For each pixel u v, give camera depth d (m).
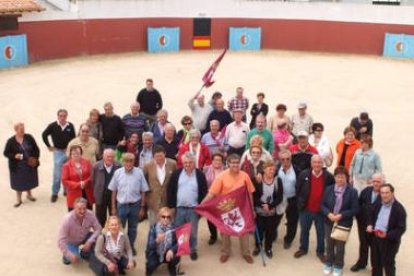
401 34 33.44
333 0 37.38
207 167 10.46
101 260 8.91
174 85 25.00
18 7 27.36
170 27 34.25
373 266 9.20
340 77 27.69
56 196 12.43
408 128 19.23
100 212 10.25
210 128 11.98
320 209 9.64
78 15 30.95
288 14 35.22
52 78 25.61
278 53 34.69
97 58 31.25
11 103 21.00
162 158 9.95
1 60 27.22
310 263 9.95
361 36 34.53
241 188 9.59
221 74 27.69
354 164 11.17
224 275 9.50
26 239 10.68
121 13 32.66
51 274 9.45
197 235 10.91
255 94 23.70
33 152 11.95
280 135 11.85
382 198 8.65
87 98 22.30
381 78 27.64
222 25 35.19
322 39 35.19
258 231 10.04
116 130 12.15
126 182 9.69
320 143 11.52
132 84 24.98
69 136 12.05
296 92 24.31
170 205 9.80
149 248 9.20
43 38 29.50
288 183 9.98
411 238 11.03
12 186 11.97
